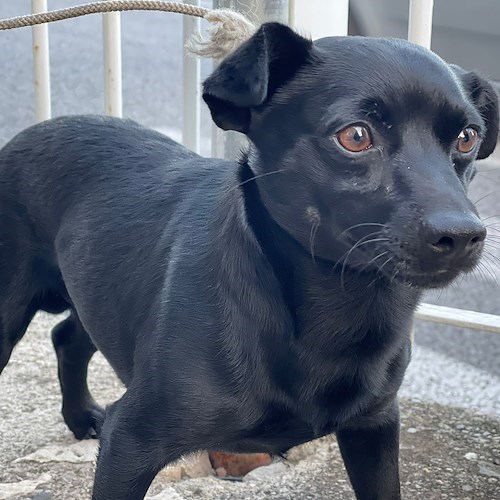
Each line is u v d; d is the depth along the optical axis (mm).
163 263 473
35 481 556
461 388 728
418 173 385
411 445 607
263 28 407
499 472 575
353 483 506
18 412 646
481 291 935
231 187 452
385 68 400
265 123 426
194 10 507
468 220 363
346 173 398
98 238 518
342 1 629
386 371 454
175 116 1479
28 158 569
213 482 566
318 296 431
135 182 526
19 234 569
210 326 437
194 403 438
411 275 379
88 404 621
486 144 466
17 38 1846
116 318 500
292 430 455
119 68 717
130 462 451
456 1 1170
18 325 580
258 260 432
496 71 1169
